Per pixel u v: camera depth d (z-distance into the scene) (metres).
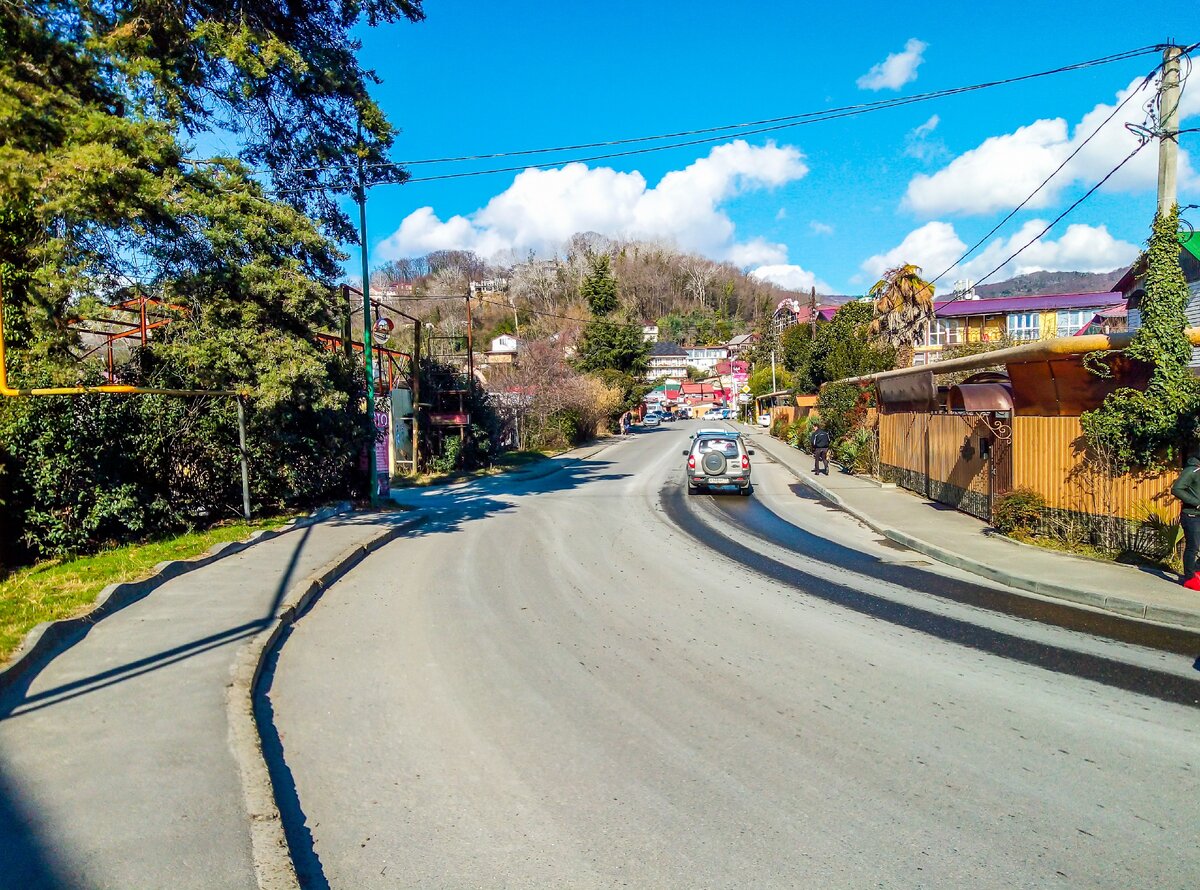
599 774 4.58
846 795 4.30
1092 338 10.65
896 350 33.97
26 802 3.91
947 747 4.93
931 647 7.12
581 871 3.59
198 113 11.05
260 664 6.34
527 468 31.41
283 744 5.01
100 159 6.94
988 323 48.47
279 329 12.63
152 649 6.41
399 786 4.45
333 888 3.47
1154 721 5.34
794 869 3.59
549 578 10.27
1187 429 9.64
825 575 10.49
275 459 14.65
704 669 6.50
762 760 4.75
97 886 3.22
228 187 11.51
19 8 7.24
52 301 8.93
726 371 128.62
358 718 5.45
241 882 3.28
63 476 9.95
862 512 16.09
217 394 12.00
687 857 3.69
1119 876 3.52
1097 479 10.97
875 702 5.72
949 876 3.52
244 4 10.83
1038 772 4.57
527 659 6.77
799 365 48.41
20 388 9.34
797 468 27.19
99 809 3.85
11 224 8.64
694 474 20.61
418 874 3.58
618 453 41.62
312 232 12.51
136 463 11.44
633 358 68.19
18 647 6.00
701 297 157.00
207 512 13.03
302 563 10.27
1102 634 7.54
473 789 4.40
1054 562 10.43
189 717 5.02
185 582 8.95
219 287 11.80
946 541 12.34
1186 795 4.28
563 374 46.41
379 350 25.61
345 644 7.21
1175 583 9.06
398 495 21.88
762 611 8.49
